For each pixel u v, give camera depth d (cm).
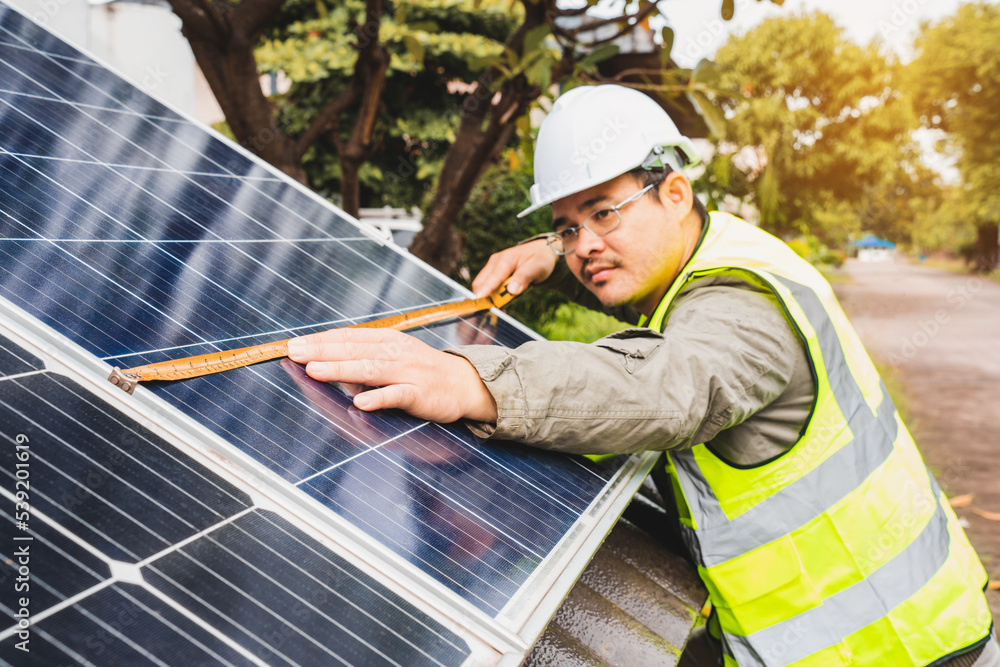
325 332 132
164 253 138
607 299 188
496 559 104
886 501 169
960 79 3150
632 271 183
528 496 126
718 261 169
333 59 1095
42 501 76
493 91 339
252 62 309
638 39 681
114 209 143
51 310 104
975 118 3219
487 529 110
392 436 121
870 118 2270
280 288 152
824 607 164
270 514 91
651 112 185
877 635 162
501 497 121
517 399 130
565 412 132
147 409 96
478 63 309
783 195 1962
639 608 166
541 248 243
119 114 188
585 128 180
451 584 93
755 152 1962
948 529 185
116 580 72
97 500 80
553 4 328
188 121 212
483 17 1244
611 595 167
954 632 167
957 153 3391
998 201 3247
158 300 123
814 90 2259
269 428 106
